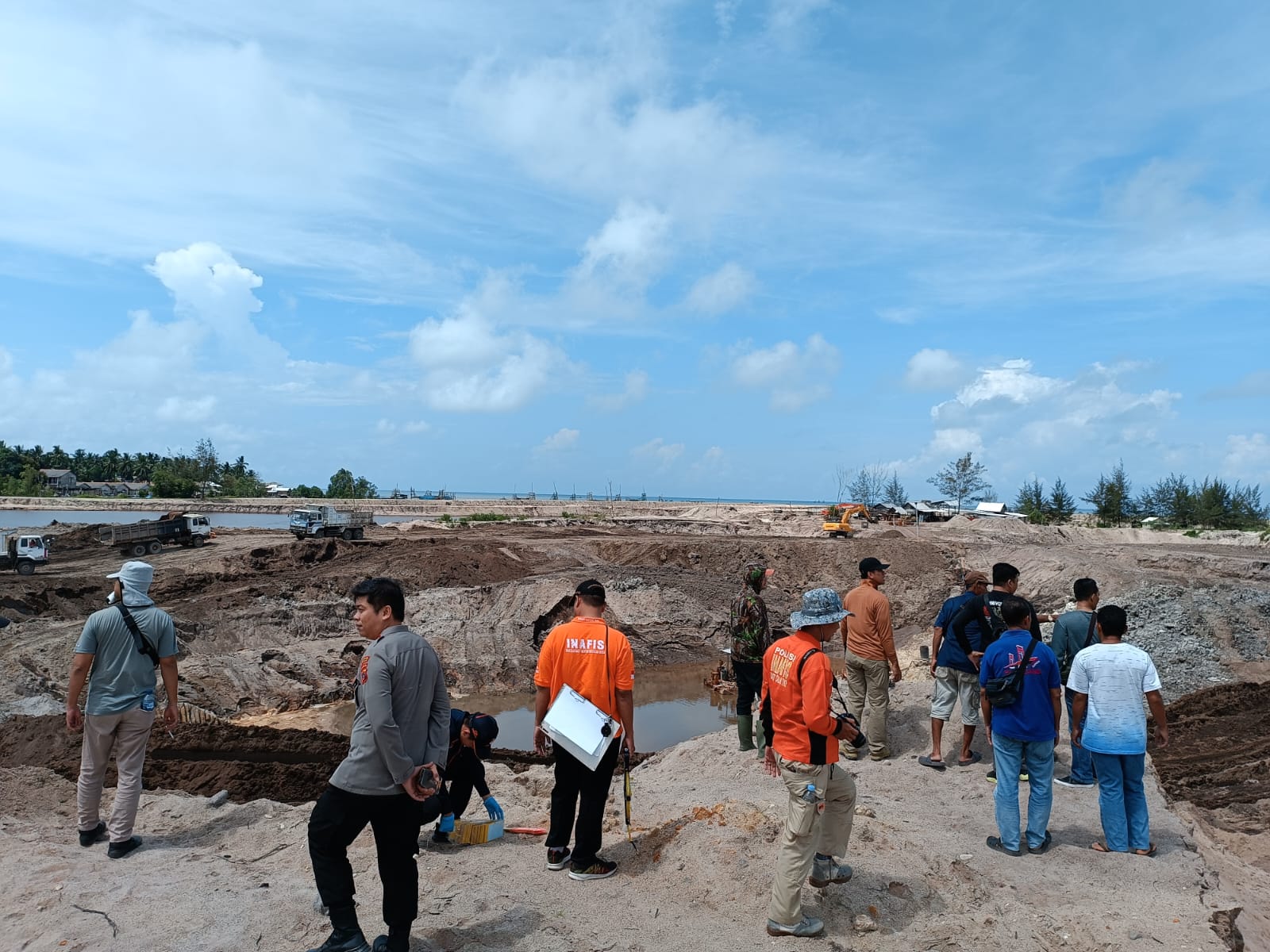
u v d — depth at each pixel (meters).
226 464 124.62
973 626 8.66
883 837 6.22
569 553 35.62
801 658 4.95
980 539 49.75
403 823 4.38
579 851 5.59
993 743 6.76
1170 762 12.91
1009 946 4.93
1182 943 5.05
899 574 35.22
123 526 38.28
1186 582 29.41
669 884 5.48
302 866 5.99
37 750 11.41
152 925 4.90
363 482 119.69
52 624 21.61
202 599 24.97
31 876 5.64
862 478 78.31
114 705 6.20
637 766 10.85
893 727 10.08
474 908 5.12
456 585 29.67
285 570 30.75
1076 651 8.48
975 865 6.27
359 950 4.35
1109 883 6.12
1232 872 8.32
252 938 4.74
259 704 19.48
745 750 9.34
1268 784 11.77
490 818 6.75
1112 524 63.44
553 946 4.66
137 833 6.83
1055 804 7.89
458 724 6.42
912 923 5.15
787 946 4.75
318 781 10.80
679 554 36.84
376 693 4.28
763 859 5.61
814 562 36.47
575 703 5.52
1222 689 16.88
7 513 84.06
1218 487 59.28
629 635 27.55
